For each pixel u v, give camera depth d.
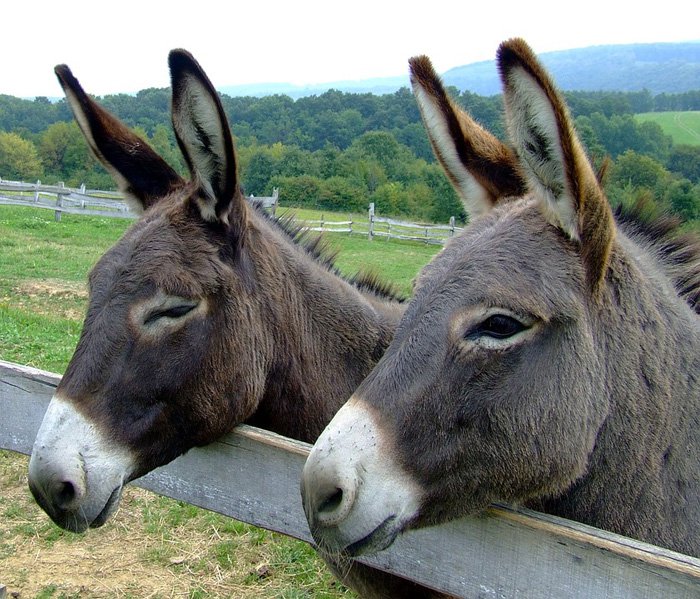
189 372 1.26
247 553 1.99
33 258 7.30
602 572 0.89
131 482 1.34
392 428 0.98
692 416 1.15
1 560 1.90
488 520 0.98
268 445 1.15
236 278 1.33
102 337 1.21
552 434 1.00
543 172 1.00
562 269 1.01
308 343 1.49
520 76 0.95
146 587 1.83
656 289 1.16
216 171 1.29
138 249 1.26
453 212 16.28
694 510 1.14
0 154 21.98
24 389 1.36
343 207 16.44
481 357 0.99
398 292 1.93
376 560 1.08
